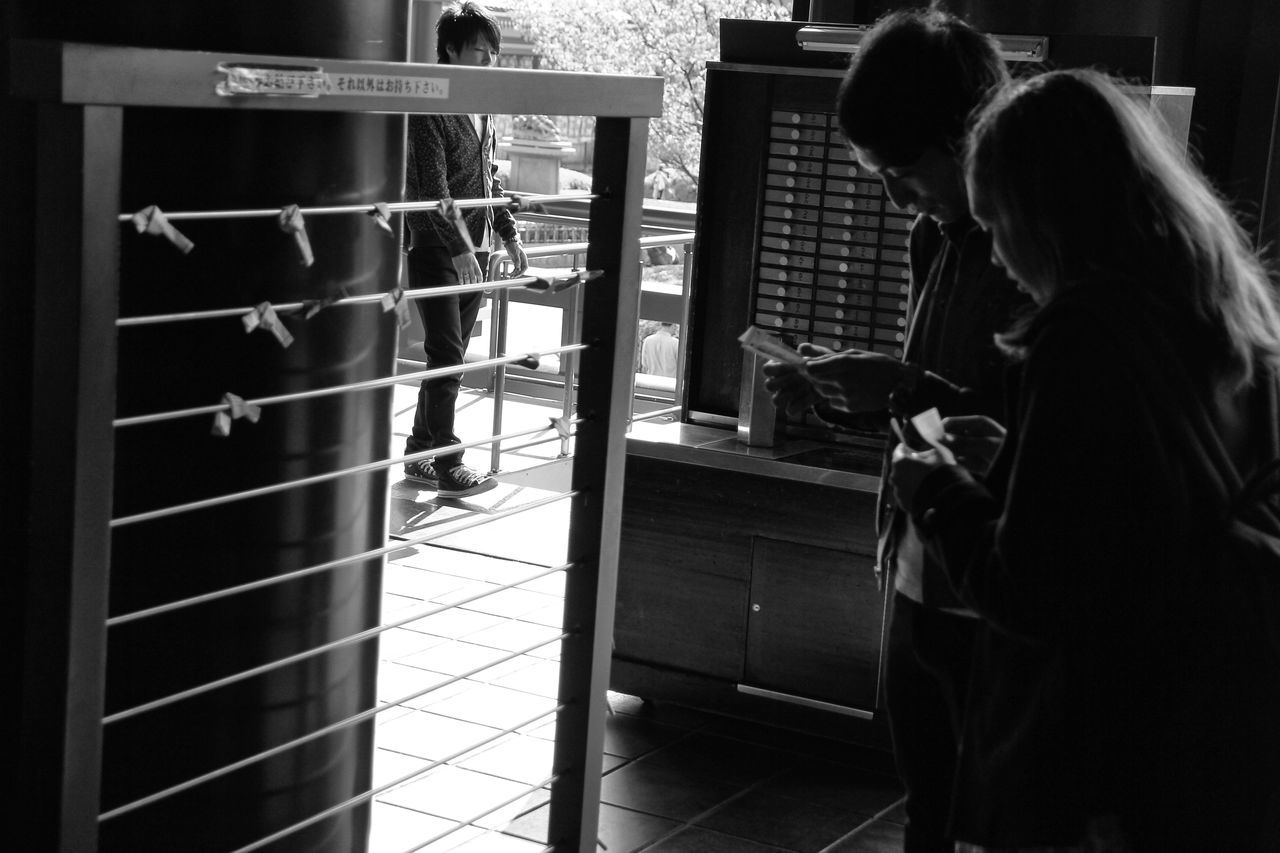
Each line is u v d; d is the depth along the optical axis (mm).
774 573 3467
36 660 1383
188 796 1733
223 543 1690
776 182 3500
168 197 1580
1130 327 1614
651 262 7062
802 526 3418
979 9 3805
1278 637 1641
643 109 1940
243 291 1635
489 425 6496
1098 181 1685
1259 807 1654
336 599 1818
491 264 5520
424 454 1787
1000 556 1620
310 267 1681
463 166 5262
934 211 2189
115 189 1299
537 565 4789
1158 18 3781
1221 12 4016
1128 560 1589
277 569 1734
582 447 2064
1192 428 1618
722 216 3613
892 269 3416
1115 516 1575
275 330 1488
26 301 1526
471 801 3141
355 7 1662
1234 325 1683
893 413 2260
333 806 1891
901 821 3174
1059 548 1577
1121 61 3016
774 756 3473
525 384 7109
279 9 1591
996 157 1740
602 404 2033
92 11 1521
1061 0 3760
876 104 2090
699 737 3562
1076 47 3049
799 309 3537
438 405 5438
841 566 3396
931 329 2295
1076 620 1595
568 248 5730
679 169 7367
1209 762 1632
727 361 3695
